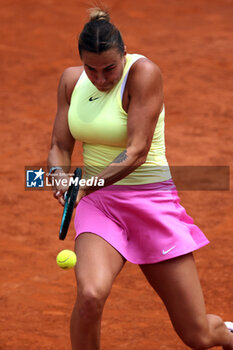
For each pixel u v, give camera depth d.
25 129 41.16
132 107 13.59
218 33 61.72
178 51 56.66
